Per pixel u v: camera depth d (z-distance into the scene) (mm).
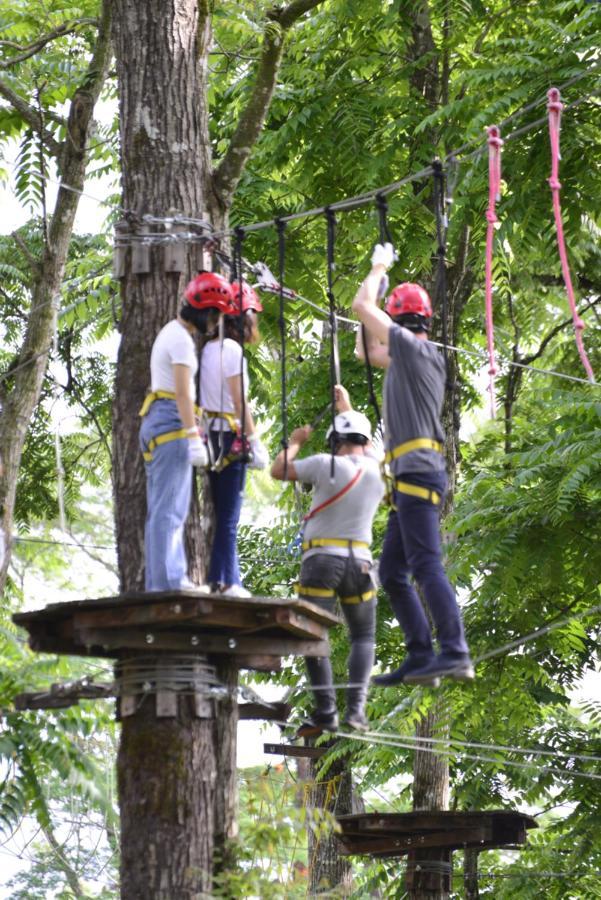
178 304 12836
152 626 11320
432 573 10742
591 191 18484
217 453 11664
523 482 18359
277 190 20750
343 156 20047
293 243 20641
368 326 11000
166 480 11172
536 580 18844
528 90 18703
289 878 13398
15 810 13359
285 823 12789
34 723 13648
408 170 20312
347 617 12078
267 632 11812
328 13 21109
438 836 17938
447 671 10688
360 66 20672
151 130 13297
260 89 13664
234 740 12344
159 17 13547
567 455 18219
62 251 17656
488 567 19234
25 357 17422
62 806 19906
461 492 19781
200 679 11859
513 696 19016
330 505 11922
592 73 18438
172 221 13016
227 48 19859
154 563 11094
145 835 11664
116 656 12070
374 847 18422
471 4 20250
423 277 20828
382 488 12141
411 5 20469
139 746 11812
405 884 20391
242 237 12305
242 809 20625
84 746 15883
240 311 11555
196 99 13562
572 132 18453
